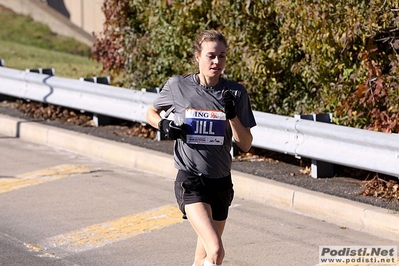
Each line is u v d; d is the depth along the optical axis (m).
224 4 29.98
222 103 14.41
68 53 63.88
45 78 36.19
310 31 26.69
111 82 40.72
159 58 35.12
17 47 62.12
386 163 21.80
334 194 22.92
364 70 26.89
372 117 26.66
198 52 14.65
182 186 14.69
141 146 30.28
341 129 23.27
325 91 28.30
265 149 28.00
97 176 28.08
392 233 20.55
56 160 30.69
